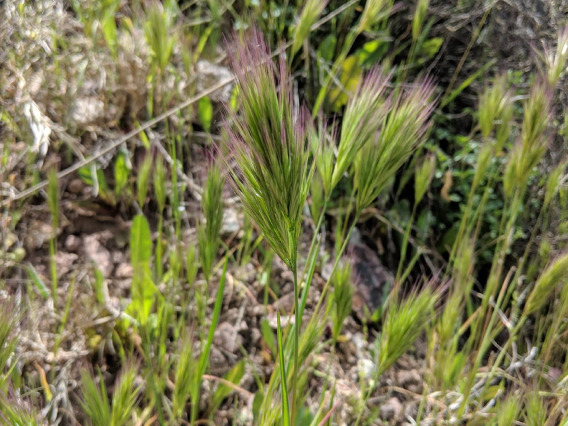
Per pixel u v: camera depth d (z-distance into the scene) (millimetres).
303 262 326
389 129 178
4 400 156
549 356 284
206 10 368
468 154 354
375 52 352
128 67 317
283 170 127
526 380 285
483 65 369
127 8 353
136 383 250
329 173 171
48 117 301
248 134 128
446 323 236
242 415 266
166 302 252
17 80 298
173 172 270
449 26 367
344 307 215
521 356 300
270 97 124
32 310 244
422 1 297
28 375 231
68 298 248
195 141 336
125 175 302
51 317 257
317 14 239
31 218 285
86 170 299
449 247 354
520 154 241
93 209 301
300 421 239
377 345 298
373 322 325
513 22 354
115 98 315
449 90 375
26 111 294
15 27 306
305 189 137
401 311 198
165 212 318
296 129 134
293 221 136
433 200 359
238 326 292
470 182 354
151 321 261
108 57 321
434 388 273
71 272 280
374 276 336
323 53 353
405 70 344
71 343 254
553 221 324
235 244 318
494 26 361
